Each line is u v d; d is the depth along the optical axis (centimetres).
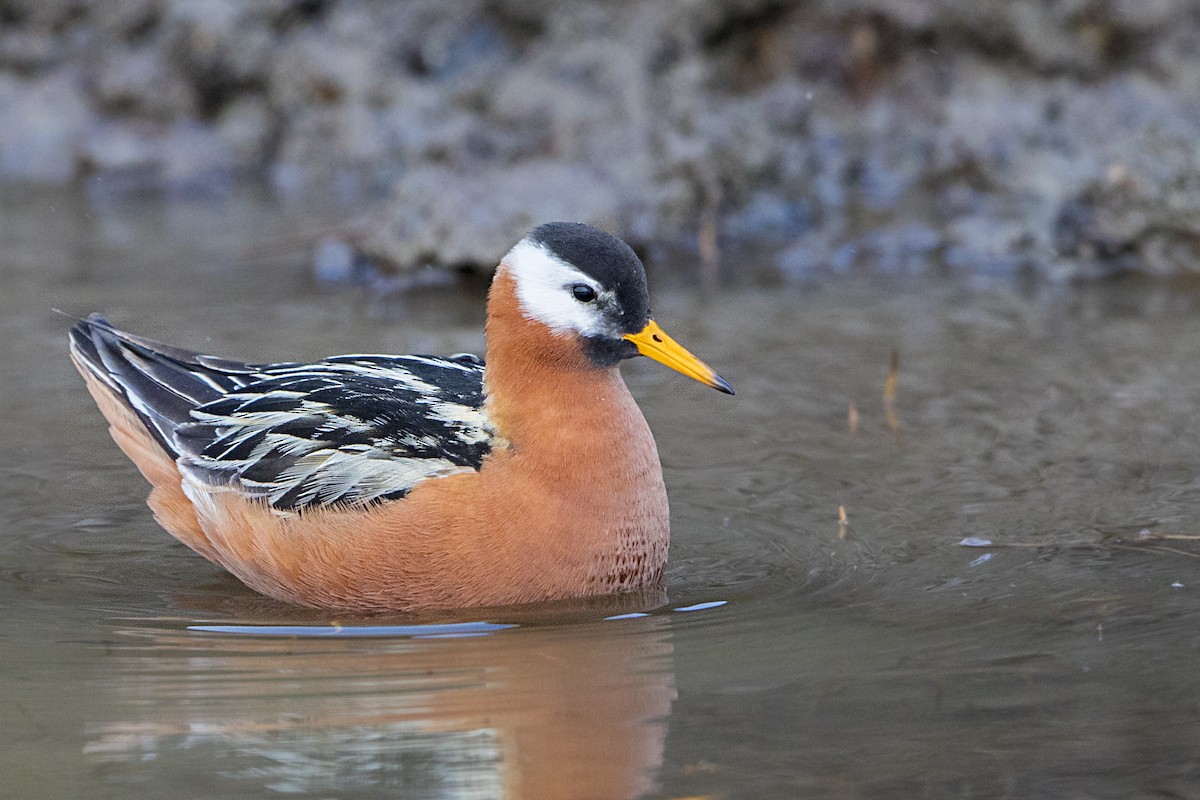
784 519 1193
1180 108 2072
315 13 2431
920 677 920
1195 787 794
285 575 1101
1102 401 1416
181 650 994
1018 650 952
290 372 1191
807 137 2175
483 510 1066
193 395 1203
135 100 2430
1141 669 921
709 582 1092
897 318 1697
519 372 1088
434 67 2348
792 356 1570
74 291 1778
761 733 856
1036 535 1138
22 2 2531
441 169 2064
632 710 888
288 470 1108
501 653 982
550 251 1086
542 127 2166
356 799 797
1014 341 1603
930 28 2192
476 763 831
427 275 1870
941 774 809
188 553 1188
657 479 1103
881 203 2089
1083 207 1947
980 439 1338
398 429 1104
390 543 1070
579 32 2245
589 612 1055
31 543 1180
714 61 2248
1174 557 1089
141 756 842
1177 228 1892
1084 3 2145
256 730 873
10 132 2419
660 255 1961
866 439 1348
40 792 806
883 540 1144
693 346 1606
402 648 996
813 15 2231
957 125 2134
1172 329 1630
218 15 2400
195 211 2172
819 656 954
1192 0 2133
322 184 2302
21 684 934
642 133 2039
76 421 1407
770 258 1961
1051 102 2133
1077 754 826
